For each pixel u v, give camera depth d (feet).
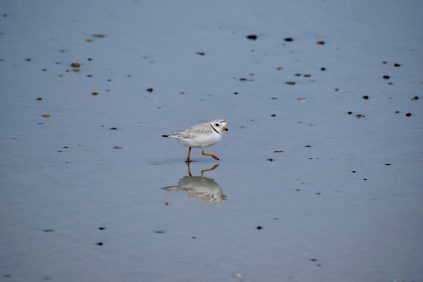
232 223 47.44
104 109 72.38
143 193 52.60
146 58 89.97
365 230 46.14
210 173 56.70
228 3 114.32
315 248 43.70
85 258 42.37
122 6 112.88
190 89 78.84
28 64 87.04
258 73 84.43
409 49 92.58
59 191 52.54
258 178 55.57
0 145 61.93
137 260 42.16
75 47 93.86
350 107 73.00
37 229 46.16
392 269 41.01
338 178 55.11
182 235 45.60
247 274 40.55
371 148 61.62
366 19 106.32
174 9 111.34
